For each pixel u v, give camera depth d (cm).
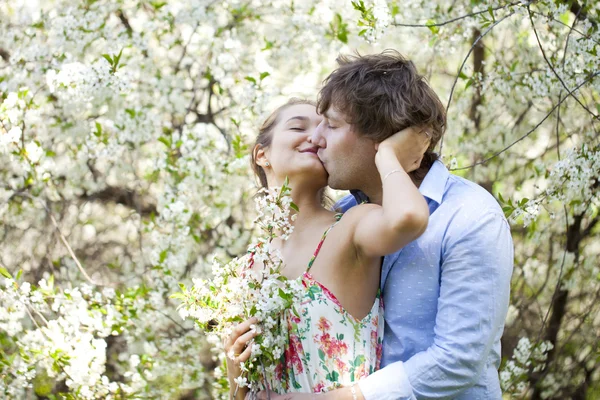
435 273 158
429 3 313
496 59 324
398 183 149
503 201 257
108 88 305
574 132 325
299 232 170
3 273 281
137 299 302
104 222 360
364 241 153
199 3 326
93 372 292
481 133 340
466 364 152
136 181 348
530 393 340
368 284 161
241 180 319
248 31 330
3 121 307
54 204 354
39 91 333
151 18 334
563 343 341
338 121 162
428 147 170
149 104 329
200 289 169
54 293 301
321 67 330
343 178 164
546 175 279
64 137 337
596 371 342
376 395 153
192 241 320
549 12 256
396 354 161
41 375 340
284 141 174
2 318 301
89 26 325
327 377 158
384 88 159
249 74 329
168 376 313
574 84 281
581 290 339
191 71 335
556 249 338
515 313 346
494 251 155
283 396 157
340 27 315
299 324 159
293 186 172
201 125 317
